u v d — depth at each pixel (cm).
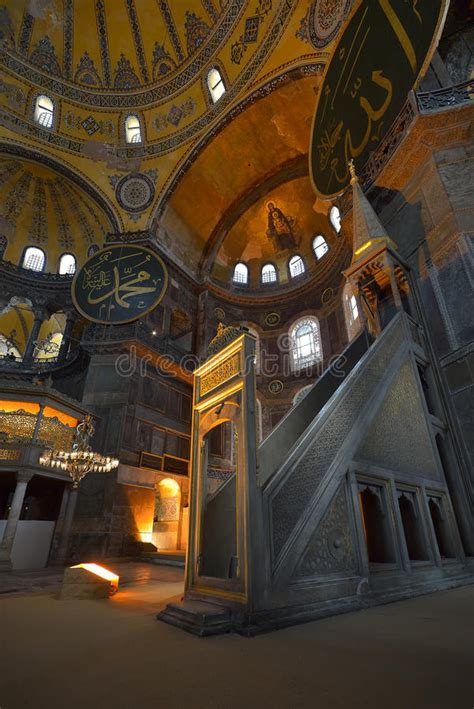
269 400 1691
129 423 1273
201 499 293
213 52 1738
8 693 123
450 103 625
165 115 1870
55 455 864
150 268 1552
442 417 495
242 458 248
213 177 1864
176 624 221
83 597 344
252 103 1606
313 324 1758
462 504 441
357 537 271
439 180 597
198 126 1786
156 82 1883
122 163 1848
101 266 1591
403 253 645
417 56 662
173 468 1384
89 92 1858
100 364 1380
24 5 1688
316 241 1888
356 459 311
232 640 185
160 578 565
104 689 126
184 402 1572
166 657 161
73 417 1139
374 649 158
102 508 1104
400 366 449
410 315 585
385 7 766
